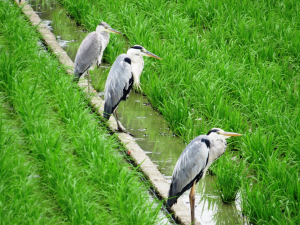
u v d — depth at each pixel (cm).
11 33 1727
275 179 1041
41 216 884
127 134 1322
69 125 1189
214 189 1133
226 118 1326
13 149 1058
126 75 1322
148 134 1357
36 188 966
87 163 1052
